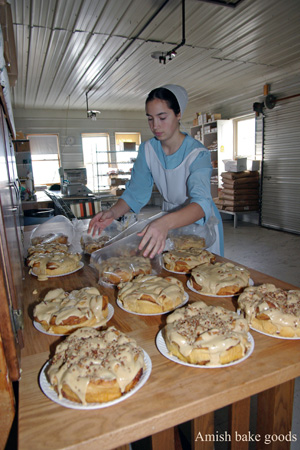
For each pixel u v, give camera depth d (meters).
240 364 0.75
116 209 1.79
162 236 1.03
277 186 5.93
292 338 0.84
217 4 3.24
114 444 0.58
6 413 0.64
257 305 0.91
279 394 0.97
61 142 8.84
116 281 1.25
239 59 4.91
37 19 3.55
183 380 0.70
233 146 7.12
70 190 4.89
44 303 0.99
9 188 1.00
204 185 1.41
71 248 1.80
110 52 4.55
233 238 5.50
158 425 0.60
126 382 0.66
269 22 3.69
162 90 1.39
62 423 0.59
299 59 4.95
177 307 1.03
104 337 0.79
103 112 9.11
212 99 7.45
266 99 5.69
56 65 5.05
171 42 4.21
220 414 1.64
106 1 3.21
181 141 1.63
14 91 6.52
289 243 4.99
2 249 0.67
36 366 0.77
